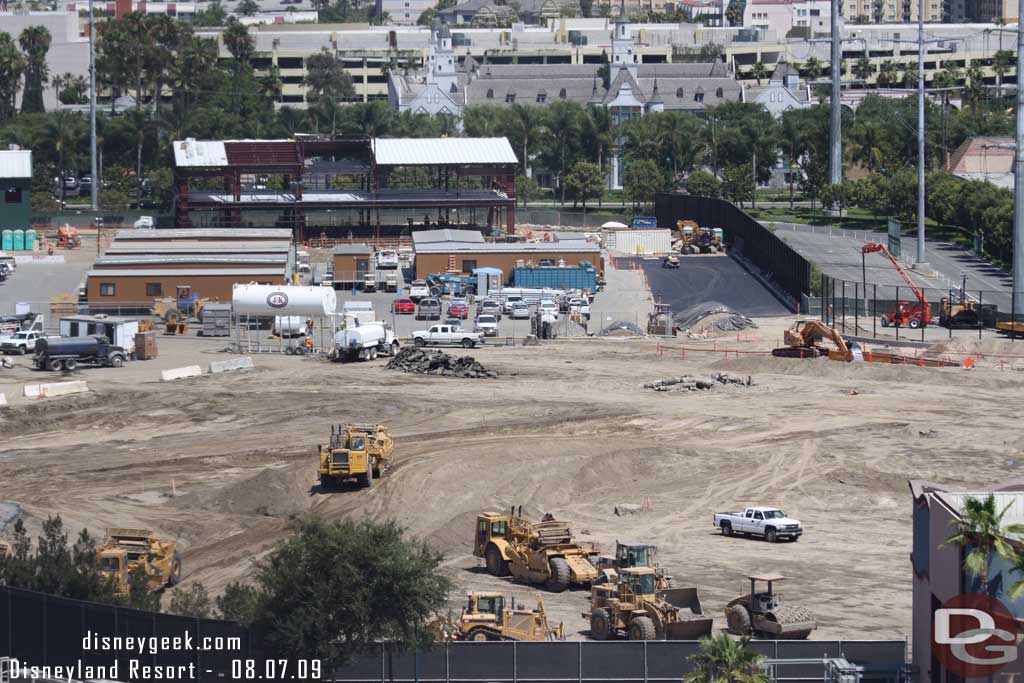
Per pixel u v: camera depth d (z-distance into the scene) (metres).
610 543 89.75
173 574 80.50
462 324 188.25
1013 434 121.25
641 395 141.12
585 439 118.50
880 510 99.31
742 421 127.75
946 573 60.75
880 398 138.50
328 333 182.25
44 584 66.12
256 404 136.12
